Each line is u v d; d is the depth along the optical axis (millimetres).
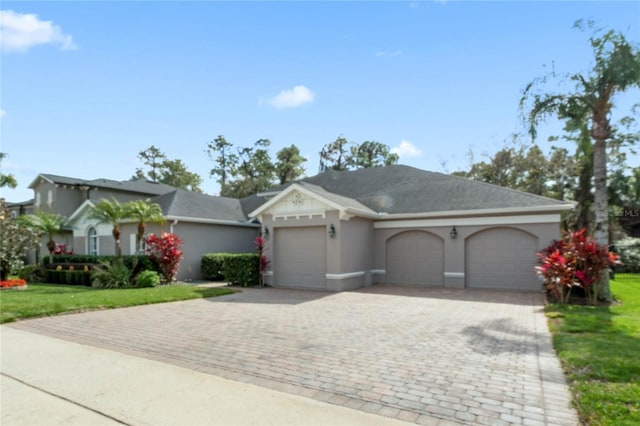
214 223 20156
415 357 5801
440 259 15734
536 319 8727
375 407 4027
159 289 13820
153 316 9250
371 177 21359
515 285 14203
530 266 13992
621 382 4520
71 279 17078
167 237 16609
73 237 23125
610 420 3564
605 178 11328
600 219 11250
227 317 9109
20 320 8781
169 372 5180
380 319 8805
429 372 5113
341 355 5922
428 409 3969
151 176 52844
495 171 29797
